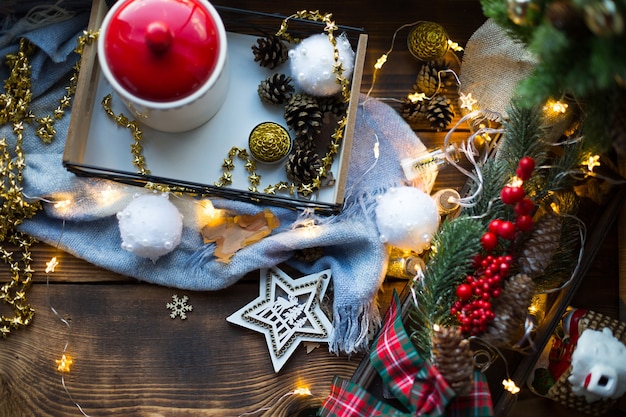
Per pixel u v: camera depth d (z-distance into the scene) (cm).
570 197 87
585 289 92
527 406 91
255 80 89
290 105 85
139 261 89
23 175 88
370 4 94
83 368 89
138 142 87
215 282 89
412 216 84
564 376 84
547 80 69
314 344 90
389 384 83
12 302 89
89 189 88
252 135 86
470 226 80
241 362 90
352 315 88
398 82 94
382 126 91
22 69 89
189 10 78
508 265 79
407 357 82
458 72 94
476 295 82
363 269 88
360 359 90
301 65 84
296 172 86
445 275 81
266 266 89
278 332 89
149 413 89
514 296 78
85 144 86
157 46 75
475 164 86
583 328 85
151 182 85
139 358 90
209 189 86
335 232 88
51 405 89
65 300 90
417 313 85
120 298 90
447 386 77
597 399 84
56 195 88
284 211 89
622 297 91
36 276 90
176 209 86
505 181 84
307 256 90
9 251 90
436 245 83
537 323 86
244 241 89
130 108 82
